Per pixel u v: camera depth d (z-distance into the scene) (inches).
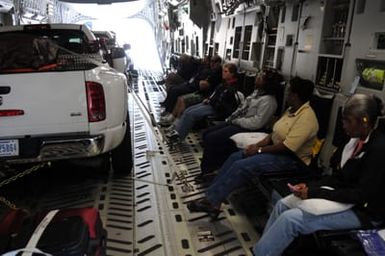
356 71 122.4
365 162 89.9
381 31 109.5
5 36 142.7
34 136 125.6
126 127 161.5
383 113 105.5
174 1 502.3
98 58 169.3
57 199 149.5
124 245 116.9
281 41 187.0
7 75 119.6
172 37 576.4
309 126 125.1
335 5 140.4
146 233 124.2
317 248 100.1
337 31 138.6
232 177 127.3
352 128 91.2
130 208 142.0
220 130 166.2
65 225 80.0
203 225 130.4
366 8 117.1
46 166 179.5
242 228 128.9
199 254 113.1
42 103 123.0
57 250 73.0
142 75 607.2
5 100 121.1
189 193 156.1
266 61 214.5
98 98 126.3
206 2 352.5
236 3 259.4
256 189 159.9
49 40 146.6
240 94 200.5
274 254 94.2
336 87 135.9
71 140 125.3
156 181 168.6
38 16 417.1
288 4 178.7
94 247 81.2
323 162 133.6
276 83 161.3
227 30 296.5
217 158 165.5
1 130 123.3
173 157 202.7
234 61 274.7
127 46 360.8
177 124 216.1
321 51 146.3
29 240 75.2
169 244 118.0
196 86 273.3
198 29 392.8
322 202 90.5
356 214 90.7
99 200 148.6
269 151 131.0
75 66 131.3
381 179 86.8
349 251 81.1
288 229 92.1
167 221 132.6
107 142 133.5
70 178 170.7
